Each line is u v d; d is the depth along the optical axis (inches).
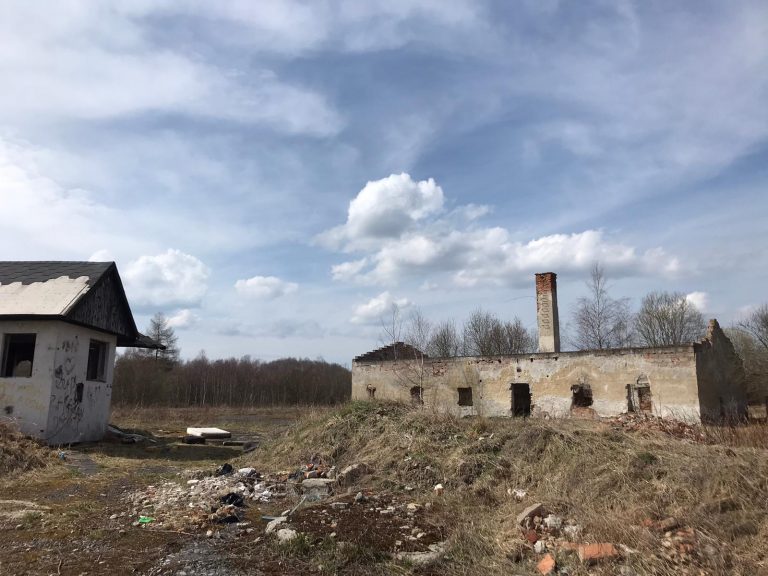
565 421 382.6
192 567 206.1
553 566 198.7
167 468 442.6
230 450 581.3
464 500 299.0
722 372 712.4
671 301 1566.2
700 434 387.2
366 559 212.7
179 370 2119.8
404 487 326.6
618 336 1358.3
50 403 540.1
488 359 782.5
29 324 553.9
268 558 215.8
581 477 283.6
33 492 335.0
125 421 975.6
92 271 636.1
